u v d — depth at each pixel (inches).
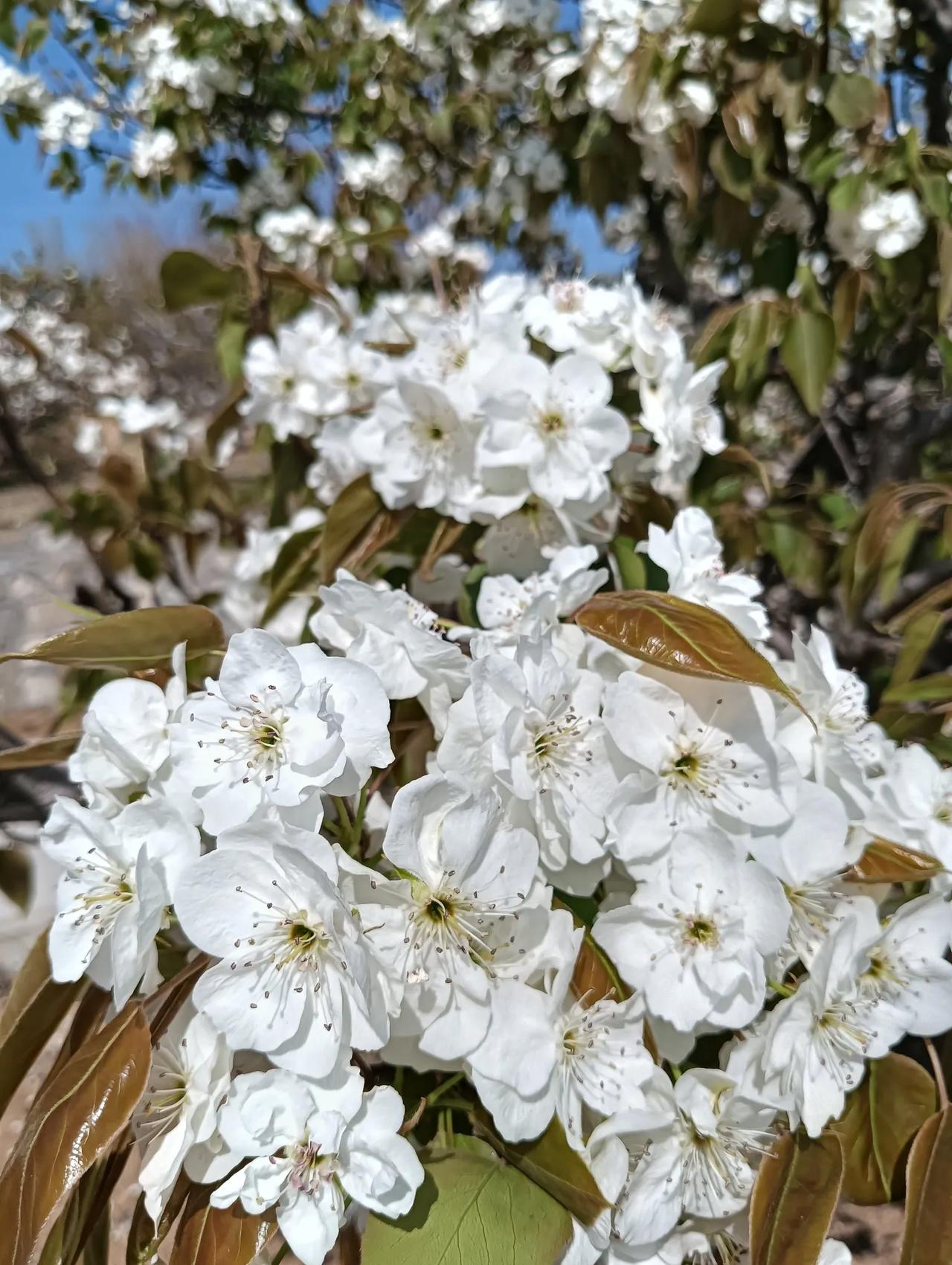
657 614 7.3
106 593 22.0
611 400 12.1
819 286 19.3
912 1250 7.4
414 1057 6.9
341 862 6.6
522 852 6.7
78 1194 7.2
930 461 21.0
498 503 10.5
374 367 13.8
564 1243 6.4
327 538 11.8
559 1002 6.7
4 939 26.4
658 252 23.7
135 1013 6.8
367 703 7.1
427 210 34.2
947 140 19.8
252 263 16.2
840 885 8.1
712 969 6.9
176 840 6.9
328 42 32.2
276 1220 6.6
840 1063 7.5
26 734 31.2
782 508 17.3
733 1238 7.9
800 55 15.6
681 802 7.3
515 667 6.9
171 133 28.8
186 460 22.0
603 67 18.7
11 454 21.2
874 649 18.2
